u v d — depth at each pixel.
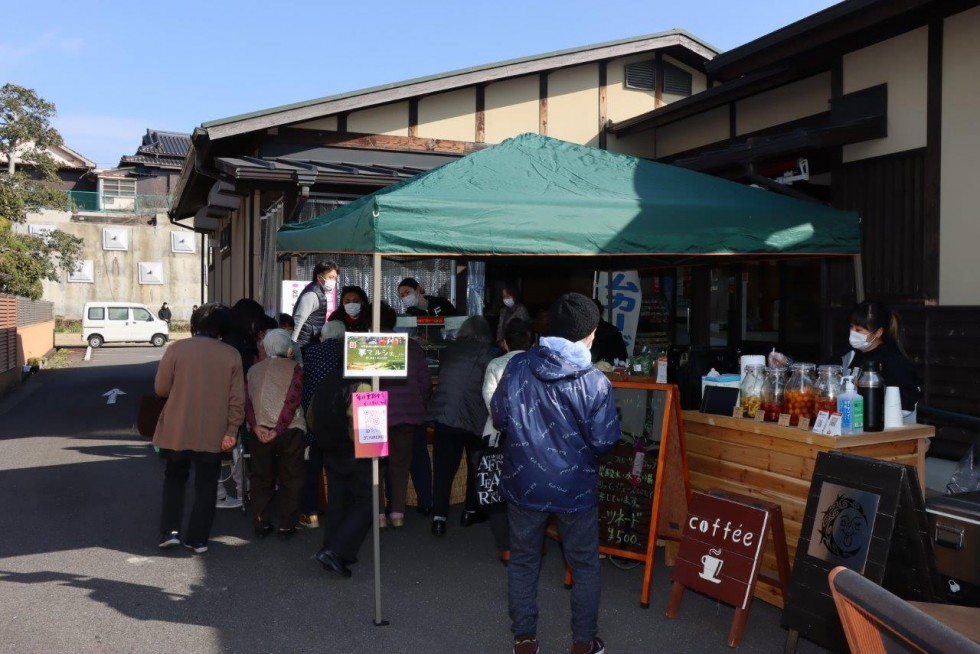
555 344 3.80
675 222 5.19
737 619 4.05
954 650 1.49
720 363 5.32
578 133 12.57
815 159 8.41
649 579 4.61
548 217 4.91
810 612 3.73
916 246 7.10
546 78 12.39
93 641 4.11
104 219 36.00
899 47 7.31
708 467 4.94
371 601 4.71
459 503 6.99
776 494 4.45
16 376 16.69
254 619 4.42
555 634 4.28
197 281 36.47
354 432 4.39
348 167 10.41
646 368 5.74
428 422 6.04
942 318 6.61
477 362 5.87
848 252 5.74
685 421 5.12
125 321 29.22
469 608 4.61
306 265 10.62
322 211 10.62
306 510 6.30
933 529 3.85
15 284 21.59
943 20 6.87
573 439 3.72
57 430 11.17
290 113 10.77
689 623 4.39
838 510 3.73
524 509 3.76
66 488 7.55
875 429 4.20
